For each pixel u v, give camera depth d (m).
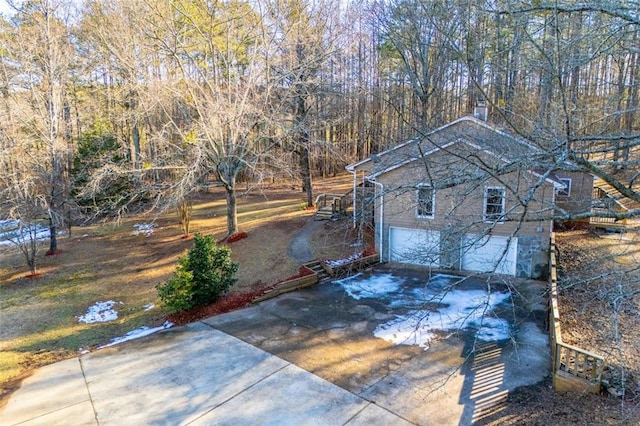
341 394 8.85
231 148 19.67
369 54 31.69
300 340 11.42
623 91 8.07
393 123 24.38
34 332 13.51
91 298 16.14
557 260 15.60
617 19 6.25
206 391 9.20
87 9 27.11
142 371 10.23
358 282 15.73
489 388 8.78
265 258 18.31
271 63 20.58
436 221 16.08
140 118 23.91
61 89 23.72
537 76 9.94
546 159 6.69
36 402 9.16
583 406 7.87
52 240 21.41
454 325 11.94
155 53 20.83
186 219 22.80
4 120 20.19
